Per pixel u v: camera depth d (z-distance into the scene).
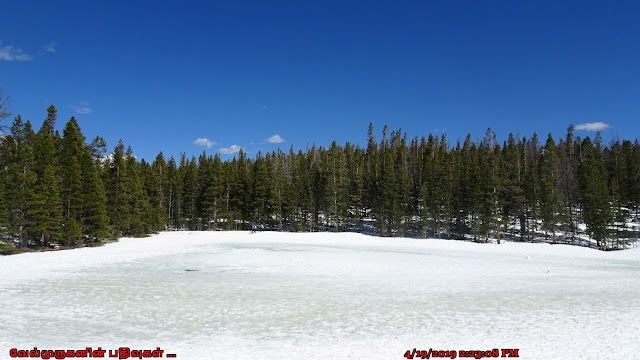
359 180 71.25
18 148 40.66
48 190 38.25
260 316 13.73
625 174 67.38
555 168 59.41
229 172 77.19
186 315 13.79
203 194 72.94
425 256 35.81
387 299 16.69
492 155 69.38
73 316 13.44
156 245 43.91
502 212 60.47
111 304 15.31
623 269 28.77
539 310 14.71
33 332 11.55
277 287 19.41
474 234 59.84
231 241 49.28
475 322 12.93
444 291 18.61
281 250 39.06
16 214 37.19
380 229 65.56
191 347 10.28
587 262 33.78
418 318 13.49
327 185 68.25
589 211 54.72
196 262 29.19
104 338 11.09
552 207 55.88
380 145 120.44
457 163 76.56
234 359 9.30
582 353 9.62
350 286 19.81
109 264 27.33
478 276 23.72
